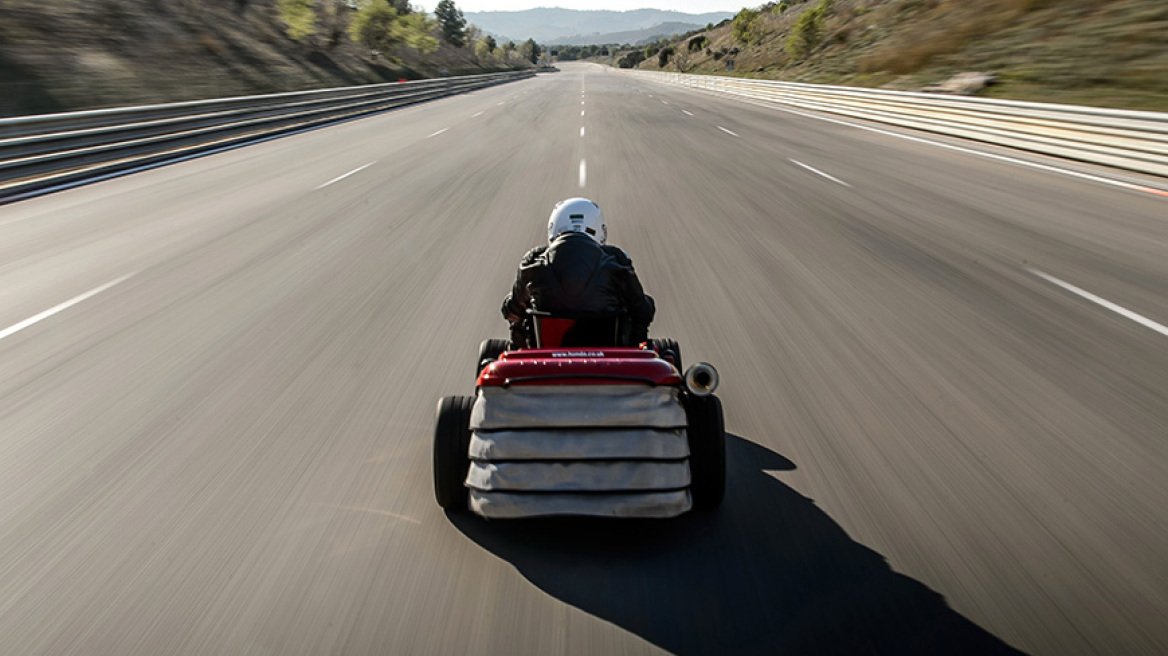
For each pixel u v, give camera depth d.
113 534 3.33
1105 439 4.16
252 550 3.18
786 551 3.13
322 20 59.59
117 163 16.19
